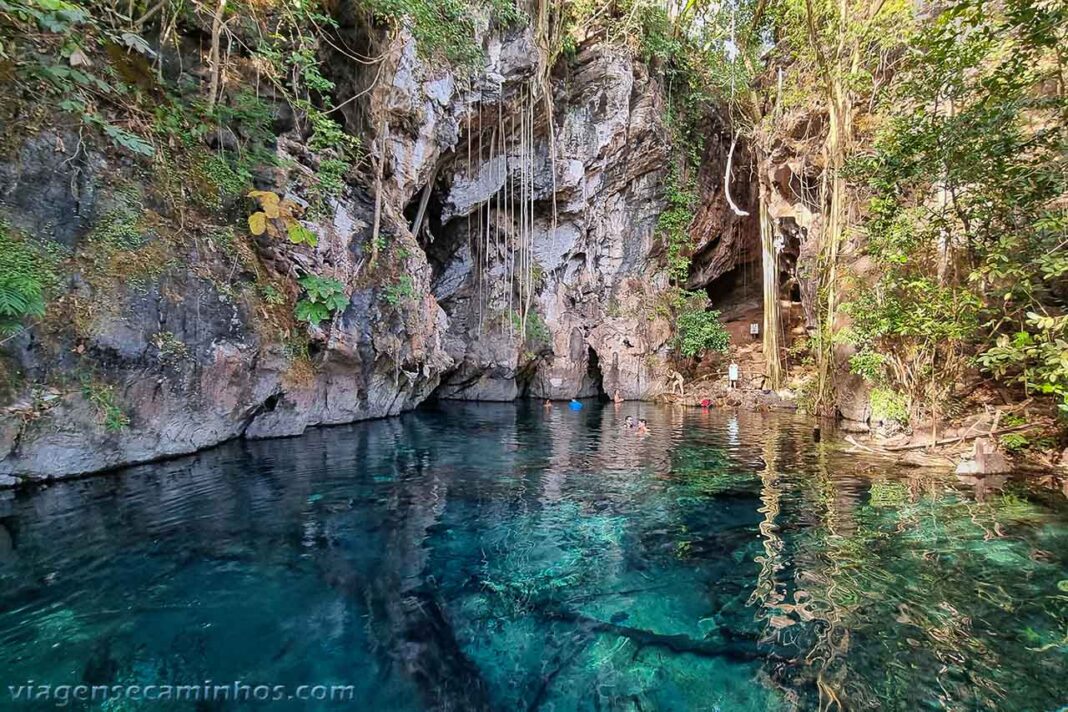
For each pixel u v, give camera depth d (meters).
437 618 3.03
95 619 2.82
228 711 2.16
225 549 3.85
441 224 15.59
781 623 3.00
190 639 2.68
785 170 15.94
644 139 16.95
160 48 6.57
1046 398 7.32
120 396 5.61
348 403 9.80
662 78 17.41
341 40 9.55
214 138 7.27
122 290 5.57
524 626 2.97
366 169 10.34
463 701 2.32
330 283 8.16
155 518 4.39
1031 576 3.55
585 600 3.29
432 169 12.68
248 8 7.58
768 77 17.03
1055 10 5.31
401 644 2.74
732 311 23.45
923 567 3.73
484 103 13.30
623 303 17.67
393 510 4.96
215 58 6.84
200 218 6.70
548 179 15.93
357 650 2.67
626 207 17.81
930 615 3.06
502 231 16.72
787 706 2.29
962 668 2.54
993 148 6.03
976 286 7.22
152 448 6.09
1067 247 5.61
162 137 6.39
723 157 20.03
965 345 7.68
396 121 10.99
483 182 14.91
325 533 4.27
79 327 5.17
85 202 5.37
